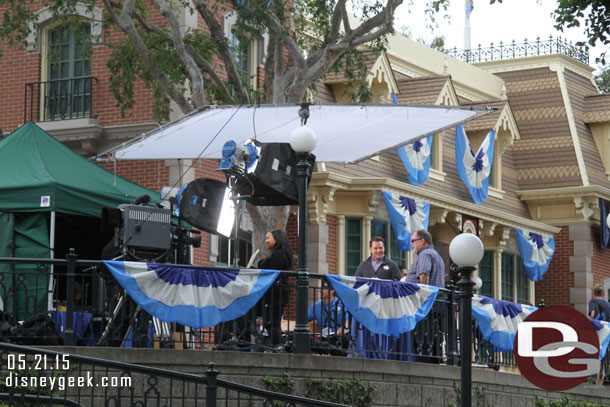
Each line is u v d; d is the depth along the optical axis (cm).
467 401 1336
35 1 2577
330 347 1532
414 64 3177
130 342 1505
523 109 3538
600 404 2045
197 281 1449
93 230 2053
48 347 1367
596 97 3562
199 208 1595
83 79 2520
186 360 1410
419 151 2861
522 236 3241
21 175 1789
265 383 1446
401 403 1570
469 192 3103
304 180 1525
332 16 2345
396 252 2820
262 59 2647
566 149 3425
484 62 3641
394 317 1577
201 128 1850
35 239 1759
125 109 2369
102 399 1370
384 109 1786
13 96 2572
